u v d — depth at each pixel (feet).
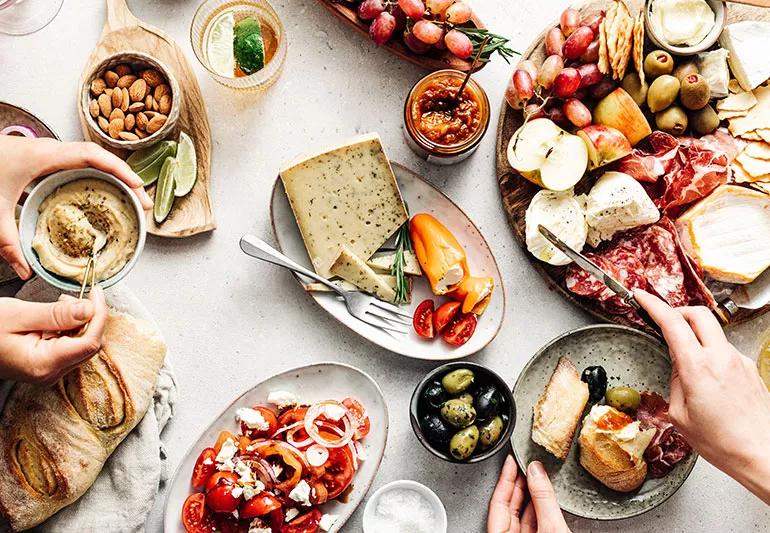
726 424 4.73
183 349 5.89
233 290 5.93
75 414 5.16
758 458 4.68
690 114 5.74
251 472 5.47
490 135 5.99
